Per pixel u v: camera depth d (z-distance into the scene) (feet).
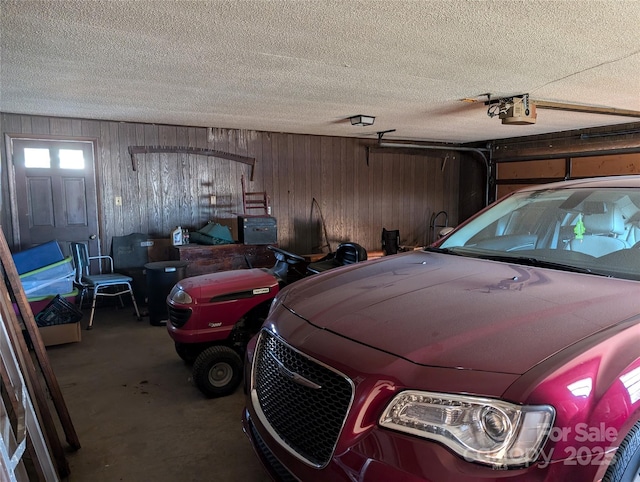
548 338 3.89
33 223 16.08
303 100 13.88
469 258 6.89
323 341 4.46
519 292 4.96
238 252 17.70
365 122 16.98
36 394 6.38
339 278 6.26
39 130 15.93
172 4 6.89
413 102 14.19
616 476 3.61
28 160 15.85
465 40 8.53
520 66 10.28
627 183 6.82
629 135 18.81
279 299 6.18
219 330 9.32
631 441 3.76
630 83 11.87
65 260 13.58
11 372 5.18
